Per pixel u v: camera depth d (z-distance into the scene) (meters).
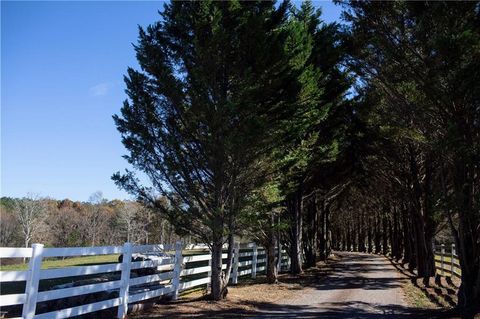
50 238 65.12
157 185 12.65
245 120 11.41
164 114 12.51
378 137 21.84
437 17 10.47
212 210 12.80
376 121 18.12
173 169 12.00
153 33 12.78
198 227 13.11
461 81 9.66
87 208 77.31
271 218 17.42
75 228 67.75
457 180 11.17
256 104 12.42
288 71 13.06
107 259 31.47
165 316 10.45
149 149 12.12
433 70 10.32
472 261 11.56
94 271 9.05
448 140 10.05
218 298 13.15
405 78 12.64
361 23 12.73
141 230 59.78
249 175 13.23
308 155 18.34
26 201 57.16
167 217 12.83
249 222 13.27
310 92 13.97
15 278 7.14
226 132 11.85
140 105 12.21
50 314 7.91
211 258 14.70
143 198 12.65
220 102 11.73
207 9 11.89
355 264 34.66
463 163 10.53
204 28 12.25
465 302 11.29
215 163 12.20
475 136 10.95
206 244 13.80
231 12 12.43
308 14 19.48
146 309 11.27
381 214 49.34
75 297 9.96
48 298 7.81
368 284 20.00
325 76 18.98
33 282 7.42
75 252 8.44
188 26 12.38
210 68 12.12
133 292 11.08
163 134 12.19
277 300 14.29
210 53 11.83
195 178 12.81
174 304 12.20
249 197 13.67
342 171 25.66
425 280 19.42
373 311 12.66
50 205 71.56
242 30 12.40
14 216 62.53
